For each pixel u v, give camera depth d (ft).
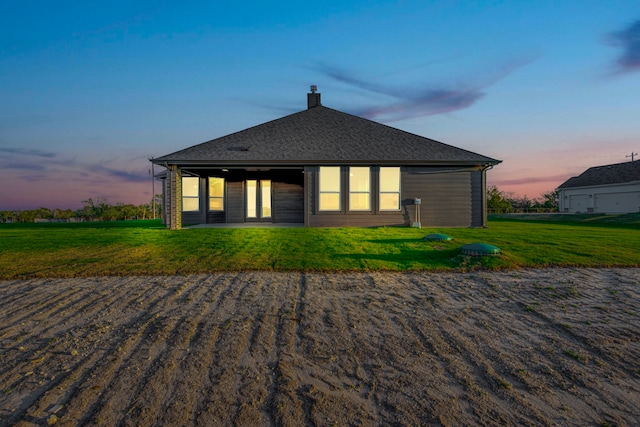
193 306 15.38
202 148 47.16
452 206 46.42
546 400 8.55
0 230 47.44
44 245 31.12
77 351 11.14
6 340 12.01
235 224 52.31
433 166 46.29
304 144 48.55
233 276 20.67
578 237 34.22
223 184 54.24
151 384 9.20
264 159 43.93
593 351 11.16
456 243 30.25
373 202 46.01
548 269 22.40
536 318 14.06
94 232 41.57
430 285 18.84
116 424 7.63
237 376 9.62
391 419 7.82
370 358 10.71
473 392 8.88
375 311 14.76
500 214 108.37
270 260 24.16
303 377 9.59
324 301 16.05
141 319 13.84
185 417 7.86
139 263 23.52
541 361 10.52
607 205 102.73
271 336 12.24
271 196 54.54
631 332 12.62
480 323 13.51
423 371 9.94
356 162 44.65
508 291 17.67
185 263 23.45
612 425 7.61
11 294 17.28
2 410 8.14
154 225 60.64
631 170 100.63
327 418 7.84
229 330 12.73
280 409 8.15
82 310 14.90
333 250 27.50
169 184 46.44
